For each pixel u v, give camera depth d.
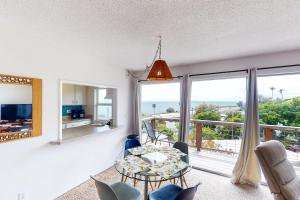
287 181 1.85
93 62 3.10
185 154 2.29
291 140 2.94
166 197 1.78
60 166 2.51
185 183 2.67
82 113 5.16
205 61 3.37
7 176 1.90
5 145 1.88
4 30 1.86
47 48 2.31
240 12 1.56
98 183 1.58
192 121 4.07
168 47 2.56
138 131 4.20
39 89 2.20
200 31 1.98
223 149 3.80
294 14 1.58
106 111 4.53
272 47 2.52
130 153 2.36
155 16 1.65
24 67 2.05
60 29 2.00
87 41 2.36
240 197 2.46
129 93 4.23
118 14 1.63
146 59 3.29
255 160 2.77
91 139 3.09
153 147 2.61
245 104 2.90
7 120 1.91
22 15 1.67
